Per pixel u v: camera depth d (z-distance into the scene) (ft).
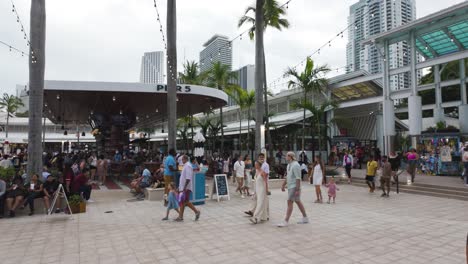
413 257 17.07
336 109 96.43
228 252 18.11
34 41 36.50
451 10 56.13
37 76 36.58
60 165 56.90
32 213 29.63
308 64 66.64
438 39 67.26
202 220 26.55
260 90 50.85
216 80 89.45
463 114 72.49
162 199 37.55
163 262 16.66
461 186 41.63
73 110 80.94
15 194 29.07
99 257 17.58
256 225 24.58
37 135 36.22
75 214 29.43
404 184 47.34
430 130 74.95
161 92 54.65
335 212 29.68
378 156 68.44
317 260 16.66
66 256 17.83
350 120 101.76
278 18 60.18
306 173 58.08
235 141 118.52
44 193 29.81
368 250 18.25
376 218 26.99
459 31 61.46
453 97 106.01
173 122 49.19
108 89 52.08
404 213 29.19
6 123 167.84
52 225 25.26
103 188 49.08
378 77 78.23
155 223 25.58
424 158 61.11
